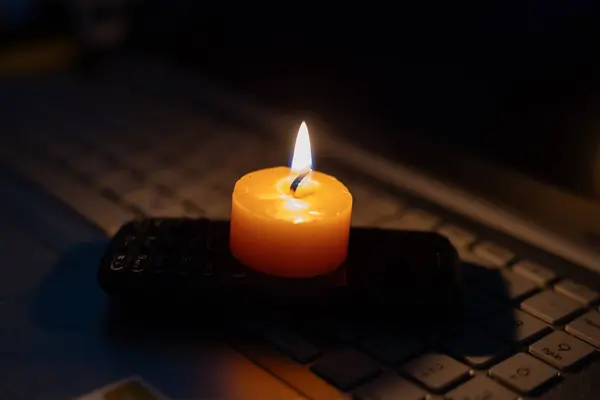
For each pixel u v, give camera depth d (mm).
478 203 495
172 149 535
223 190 498
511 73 587
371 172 519
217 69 662
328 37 643
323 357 396
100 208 477
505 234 472
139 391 379
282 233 405
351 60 636
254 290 406
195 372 388
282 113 584
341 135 563
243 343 402
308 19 647
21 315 411
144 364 391
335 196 419
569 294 433
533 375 390
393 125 597
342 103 617
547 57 575
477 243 464
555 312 422
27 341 398
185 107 586
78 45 645
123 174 507
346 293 406
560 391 385
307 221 404
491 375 390
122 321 410
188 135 552
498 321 416
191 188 498
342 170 520
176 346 400
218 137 552
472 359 396
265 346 400
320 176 434
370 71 629
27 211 473
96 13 641
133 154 527
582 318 420
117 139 543
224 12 677
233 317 413
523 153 569
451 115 602
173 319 412
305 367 392
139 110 579
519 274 445
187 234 431
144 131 553
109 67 637
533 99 582
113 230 461
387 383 385
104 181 500
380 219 479
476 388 385
